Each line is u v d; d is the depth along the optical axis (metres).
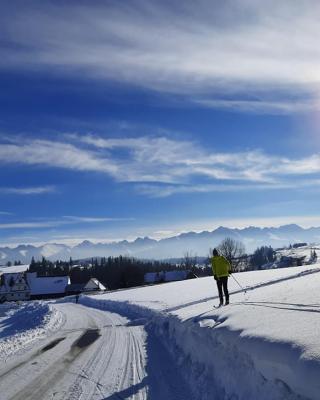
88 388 8.66
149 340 14.54
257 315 8.35
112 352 12.55
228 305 12.36
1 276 114.94
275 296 11.66
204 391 7.34
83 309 35.09
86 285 108.94
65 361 11.49
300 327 6.12
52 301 62.34
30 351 13.50
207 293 27.55
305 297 9.73
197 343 9.47
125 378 9.34
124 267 112.25
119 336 15.97
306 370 4.51
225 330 7.75
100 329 18.56
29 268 162.12
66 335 17.03
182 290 35.94
